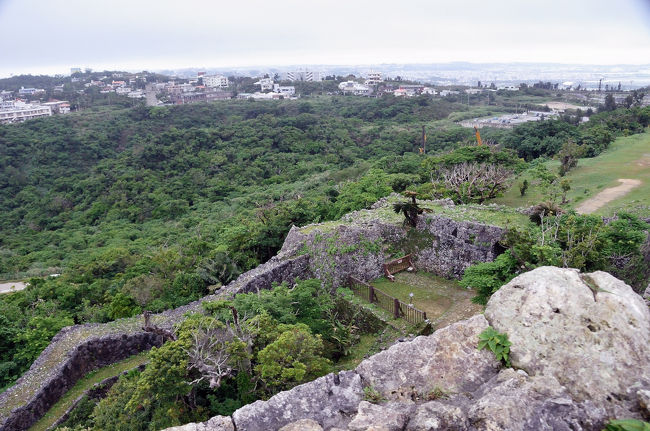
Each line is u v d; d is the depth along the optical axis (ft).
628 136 170.71
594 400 22.80
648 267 54.80
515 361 25.80
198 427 24.75
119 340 63.72
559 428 21.29
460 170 113.39
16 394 55.26
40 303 86.33
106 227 173.06
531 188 116.26
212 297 67.97
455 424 22.25
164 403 44.32
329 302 62.49
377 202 90.17
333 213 106.73
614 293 25.88
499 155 135.85
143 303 76.95
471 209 72.90
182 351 44.19
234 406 44.45
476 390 25.21
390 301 61.62
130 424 45.34
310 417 25.34
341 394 26.55
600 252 52.24
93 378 61.21
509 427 21.27
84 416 54.19
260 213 108.99
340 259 67.72
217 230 135.44
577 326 25.25
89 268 103.09
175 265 88.69
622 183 107.76
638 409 21.84
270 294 58.75
